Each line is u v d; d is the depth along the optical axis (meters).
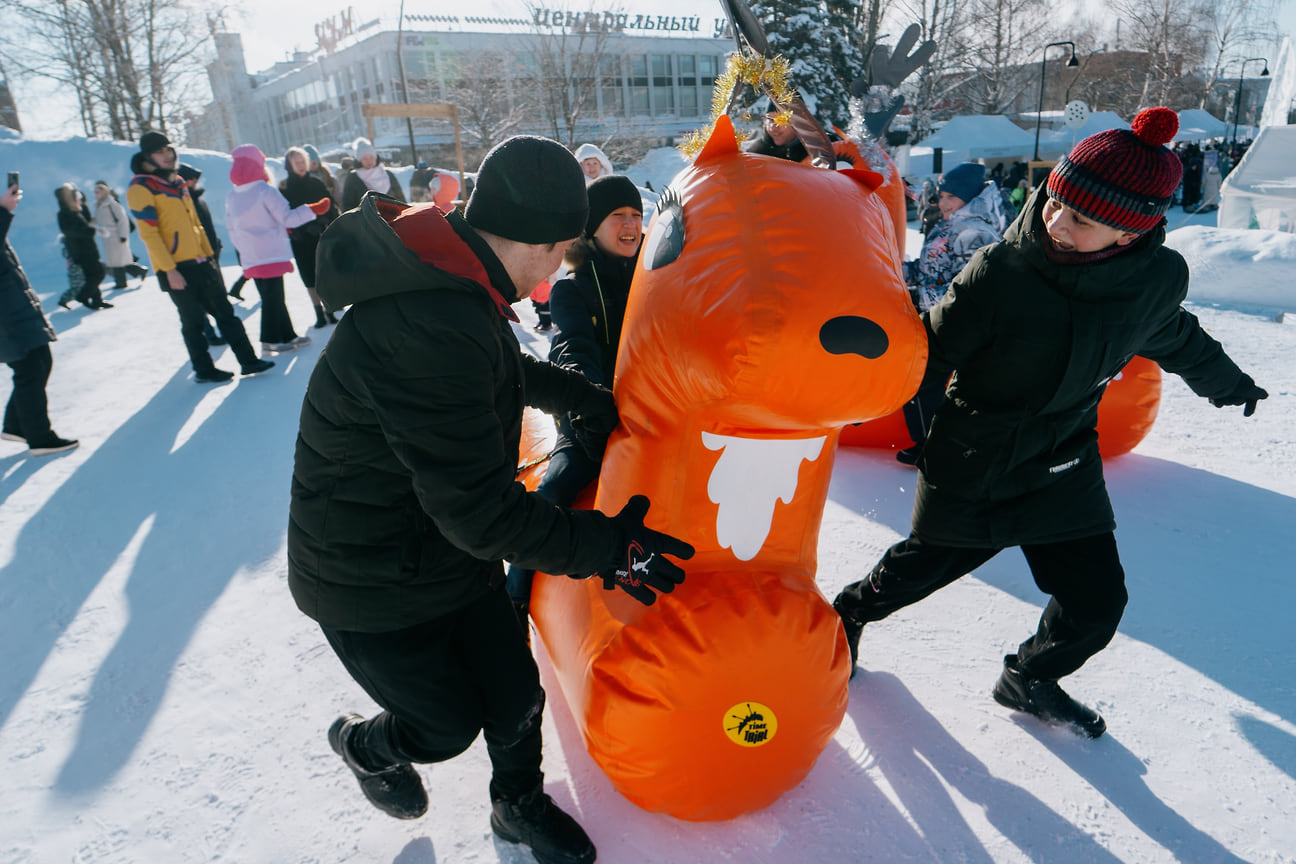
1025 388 1.89
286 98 60.03
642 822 1.91
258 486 4.11
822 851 1.82
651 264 1.69
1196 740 2.13
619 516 1.48
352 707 2.39
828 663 1.76
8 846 1.93
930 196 12.76
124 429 5.10
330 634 1.63
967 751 2.11
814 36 18.53
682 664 1.65
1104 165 1.64
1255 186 9.49
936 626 2.67
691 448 1.66
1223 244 7.95
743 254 1.50
